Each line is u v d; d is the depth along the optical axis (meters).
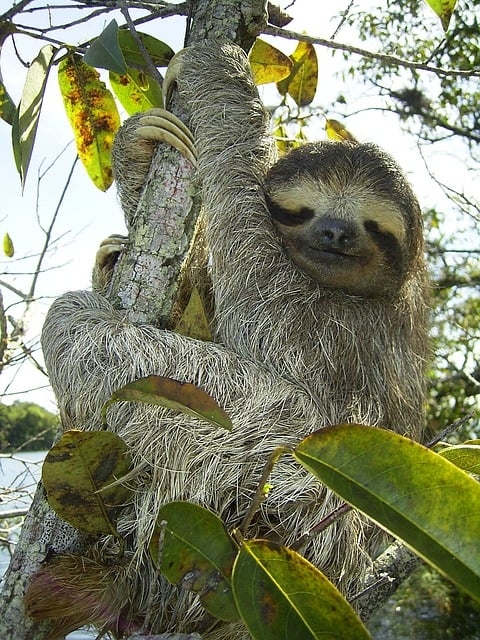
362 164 0.82
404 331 0.86
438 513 0.52
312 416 0.79
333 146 0.84
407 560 0.78
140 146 0.82
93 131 0.93
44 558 0.70
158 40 0.89
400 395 0.85
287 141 0.98
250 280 0.81
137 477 0.73
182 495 0.73
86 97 0.92
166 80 0.83
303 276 0.83
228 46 0.84
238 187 0.83
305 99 0.98
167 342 0.75
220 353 0.78
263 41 0.92
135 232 0.76
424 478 0.53
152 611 0.73
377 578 0.77
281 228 0.83
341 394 0.82
